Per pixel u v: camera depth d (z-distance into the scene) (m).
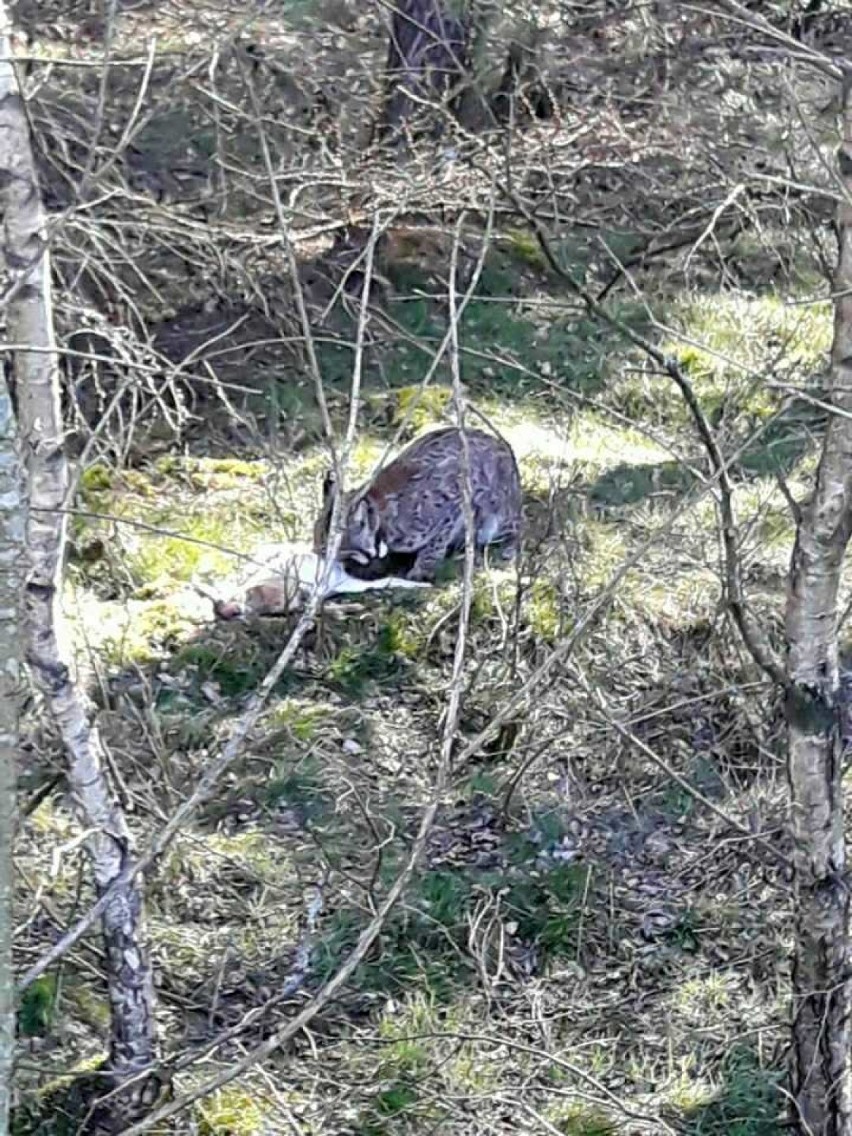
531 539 7.77
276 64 8.12
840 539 4.09
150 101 7.23
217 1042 4.39
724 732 6.36
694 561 7.02
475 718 6.53
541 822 6.05
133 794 5.57
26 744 5.38
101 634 6.86
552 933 5.60
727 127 5.83
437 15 7.62
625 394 9.19
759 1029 4.93
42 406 3.87
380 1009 5.26
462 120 7.93
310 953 5.15
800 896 4.46
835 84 4.57
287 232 3.82
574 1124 4.86
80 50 5.79
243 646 6.88
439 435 7.47
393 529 7.25
